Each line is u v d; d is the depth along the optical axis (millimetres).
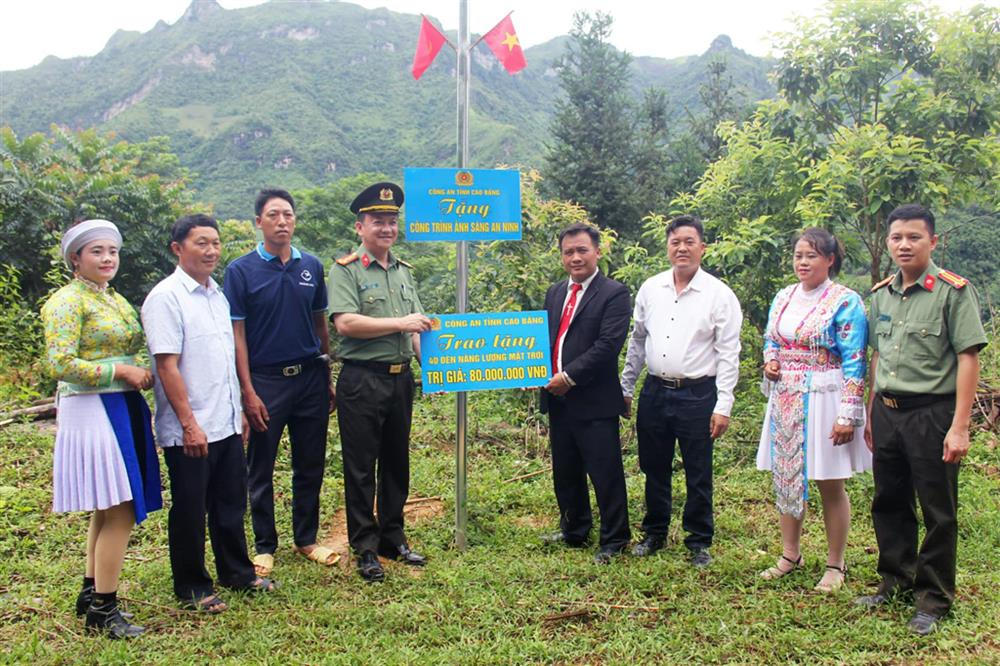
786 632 3186
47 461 5480
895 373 3311
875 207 6441
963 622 3219
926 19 7367
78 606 3385
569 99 23531
